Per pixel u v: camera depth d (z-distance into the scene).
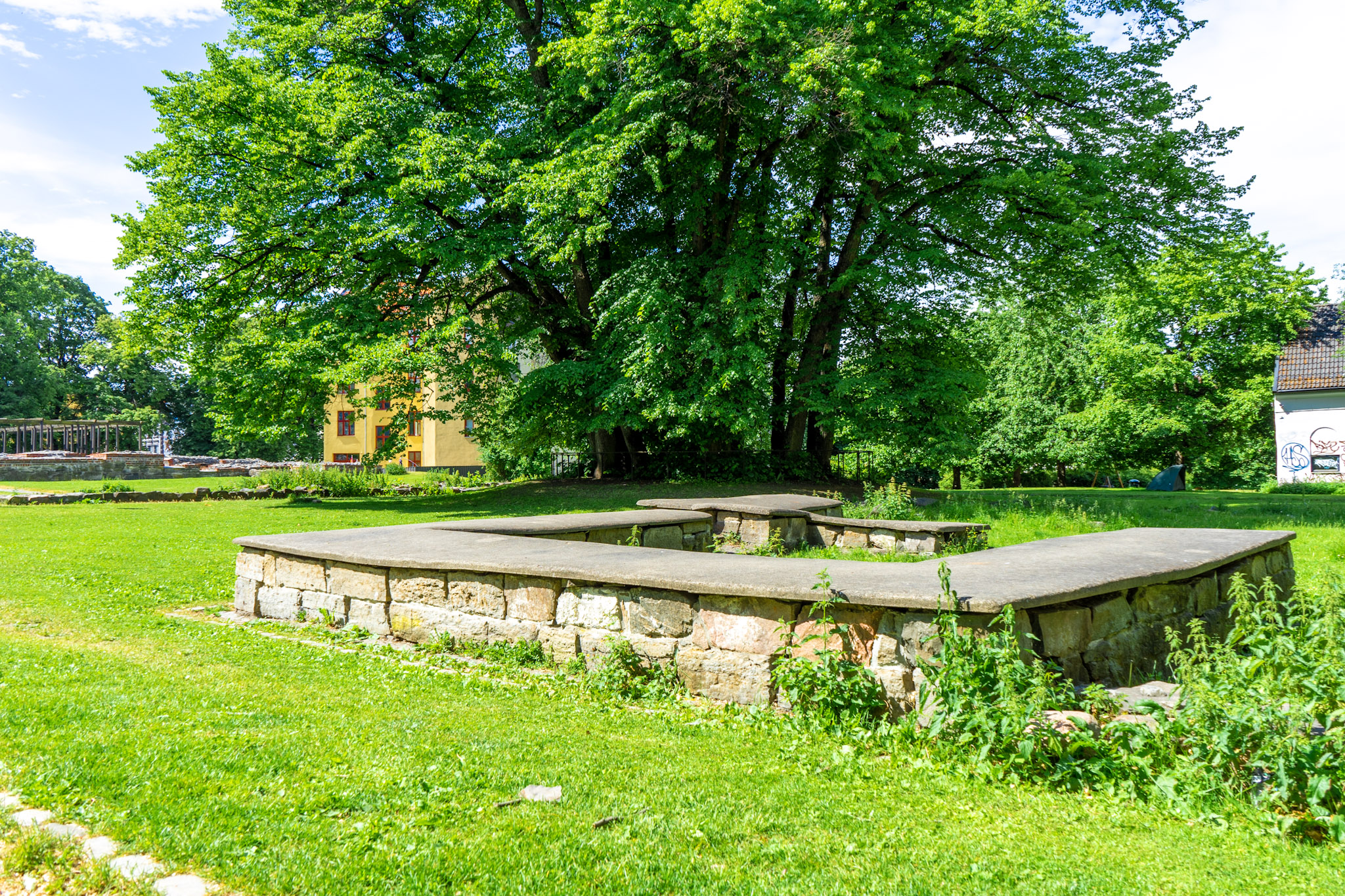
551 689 5.13
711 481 22.03
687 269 20.06
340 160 19.84
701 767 3.71
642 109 17.92
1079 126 19.61
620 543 9.75
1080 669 4.71
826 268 23.34
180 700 4.42
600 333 21.86
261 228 20.36
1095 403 41.56
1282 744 3.22
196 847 2.61
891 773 3.71
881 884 2.53
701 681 4.95
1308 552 10.39
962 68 19.75
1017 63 19.23
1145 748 3.56
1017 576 4.91
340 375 18.78
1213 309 36.19
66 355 66.38
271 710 4.32
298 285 22.61
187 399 69.75
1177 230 19.78
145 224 20.02
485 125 21.61
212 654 5.78
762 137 19.95
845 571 5.22
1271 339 35.81
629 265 20.39
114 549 11.64
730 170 20.50
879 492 15.32
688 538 11.09
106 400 63.25
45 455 35.28
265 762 3.45
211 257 20.84
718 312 19.25
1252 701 3.48
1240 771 3.39
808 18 16.95
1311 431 33.53
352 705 4.56
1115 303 37.22
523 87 21.31
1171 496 21.02
